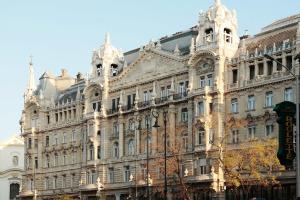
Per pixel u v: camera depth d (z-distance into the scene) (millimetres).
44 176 152750
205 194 106938
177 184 109375
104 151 132875
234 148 104375
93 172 134875
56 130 150750
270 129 101562
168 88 120625
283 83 99812
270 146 91875
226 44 111062
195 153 110000
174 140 116438
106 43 138000
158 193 116250
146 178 117125
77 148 142875
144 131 124188
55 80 162000
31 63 163375
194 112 111750
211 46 110875
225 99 108750
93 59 138875
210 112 109438
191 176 107438
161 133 120312
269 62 103625
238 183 93750
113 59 137375
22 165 183750
